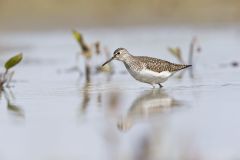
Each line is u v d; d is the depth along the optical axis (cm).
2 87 1748
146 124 1196
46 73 2061
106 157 999
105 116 1287
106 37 2842
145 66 1659
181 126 1170
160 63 1673
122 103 1434
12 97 1581
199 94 1523
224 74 1902
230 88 1606
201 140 1070
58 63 2280
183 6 3391
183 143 1053
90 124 1217
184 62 2128
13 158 1012
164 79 1681
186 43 2617
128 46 2562
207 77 1848
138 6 3341
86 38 2814
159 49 2467
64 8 3184
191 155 991
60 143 1089
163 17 3238
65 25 3009
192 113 1285
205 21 3172
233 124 1174
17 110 1391
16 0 3166
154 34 2917
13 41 2794
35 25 2991
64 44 2700
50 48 2622
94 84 1789
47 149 1056
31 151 1048
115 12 3238
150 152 1016
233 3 3416
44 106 1429
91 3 3269
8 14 3084
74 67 2181
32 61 2338
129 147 1046
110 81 1852
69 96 1564
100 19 3128
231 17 3198
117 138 1102
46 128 1198
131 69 1700
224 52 2394
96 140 1098
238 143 1047
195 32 2950
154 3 3369
